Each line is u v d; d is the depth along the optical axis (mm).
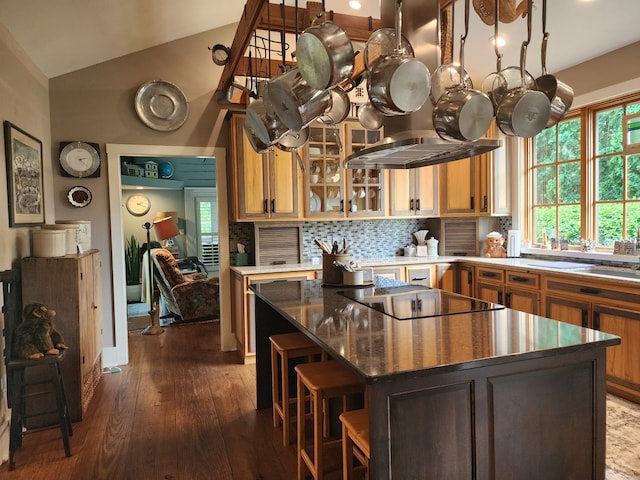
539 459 1575
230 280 4438
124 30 3564
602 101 3777
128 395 3322
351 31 2512
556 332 1723
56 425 2598
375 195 4676
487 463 1499
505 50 3943
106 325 4035
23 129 3102
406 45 1977
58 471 2332
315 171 4402
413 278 4535
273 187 4242
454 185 4828
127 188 7801
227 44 4316
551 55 3838
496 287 4188
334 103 2287
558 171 4289
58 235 2957
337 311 2139
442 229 5023
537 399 1563
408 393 1396
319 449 1990
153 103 4082
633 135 3559
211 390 3406
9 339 2498
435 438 1435
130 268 7664
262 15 2293
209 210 8383
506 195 4691
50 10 2824
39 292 2865
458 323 1881
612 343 1607
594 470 1654
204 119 4270
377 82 1673
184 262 7297
